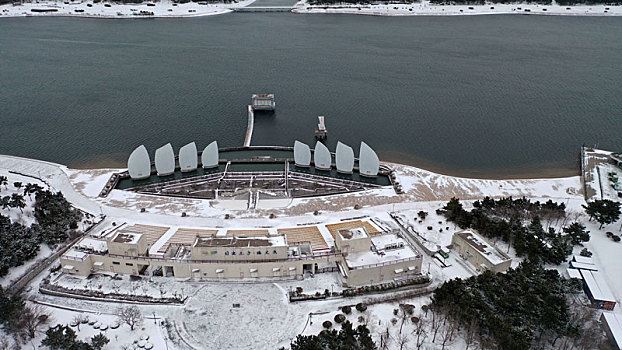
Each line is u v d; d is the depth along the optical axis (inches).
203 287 5054.1
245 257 5157.5
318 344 4030.5
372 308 4781.0
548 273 5103.3
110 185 7234.3
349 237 5221.5
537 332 4414.4
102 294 4879.4
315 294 4923.7
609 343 4345.5
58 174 7667.3
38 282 5083.7
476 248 5433.1
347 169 7785.4
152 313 4662.9
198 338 4387.3
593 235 6058.1
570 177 7819.9
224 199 6865.2
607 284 5108.3
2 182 7047.2
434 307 4650.6
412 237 5984.3
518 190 7372.1
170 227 6013.8
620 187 7386.8
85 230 5964.6
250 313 4702.3
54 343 4023.1
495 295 4665.4
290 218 6397.6
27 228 5880.9
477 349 4264.3
